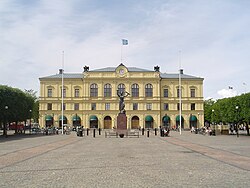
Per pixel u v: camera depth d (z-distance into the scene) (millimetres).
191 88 120688
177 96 120750
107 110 117875
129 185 13516
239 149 31891
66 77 120500
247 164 20203
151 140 48594
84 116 117938
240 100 70938
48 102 118875
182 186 13281
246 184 13672
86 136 63625
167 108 120438
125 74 119000
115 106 118125
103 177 15492
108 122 118250
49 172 17156
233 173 16625
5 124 68125
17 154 27078
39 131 88125
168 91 121062
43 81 119125
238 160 22375
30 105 82812
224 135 70562
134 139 51625
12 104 67875
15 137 61156
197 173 16609
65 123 118125
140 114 118375
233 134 76625
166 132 64312
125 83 119125
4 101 65875
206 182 14148
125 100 118312
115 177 15469
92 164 20234
